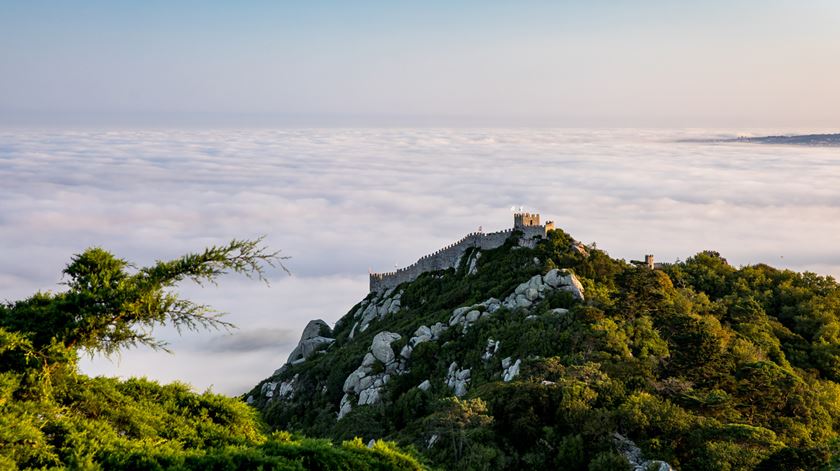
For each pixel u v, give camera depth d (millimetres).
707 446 61094
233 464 36250
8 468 31531
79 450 34250
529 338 89500
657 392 73750
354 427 90188
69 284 41344
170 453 36094
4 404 34844
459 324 106625
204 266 40000
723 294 131500
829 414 76625
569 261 118938
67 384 38844
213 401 44094
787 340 109438
